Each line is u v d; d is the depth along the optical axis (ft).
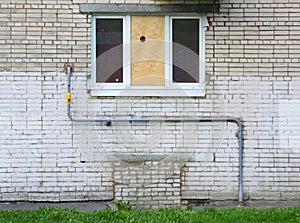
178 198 28.71
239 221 24.86
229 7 28.78
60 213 25.49
